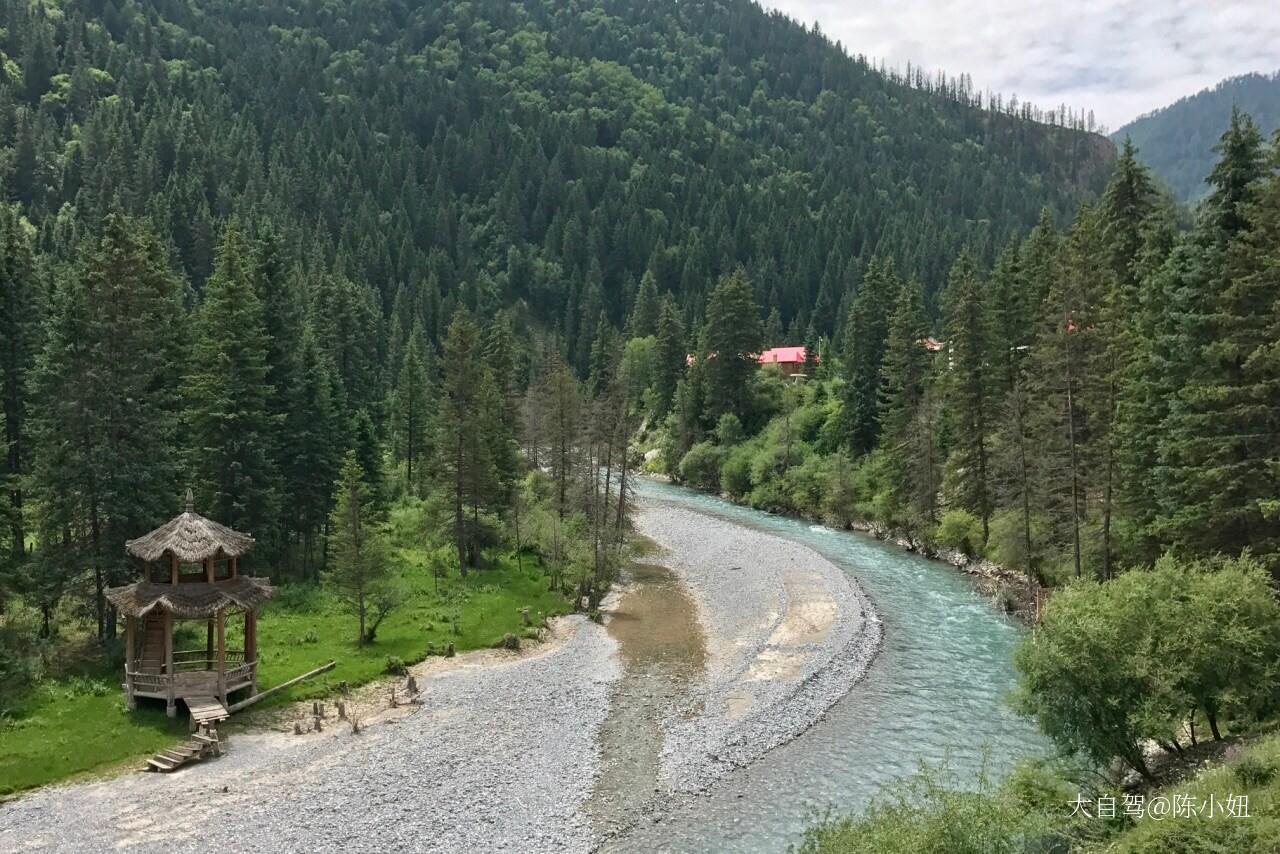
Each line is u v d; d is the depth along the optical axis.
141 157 129.00
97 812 23.73
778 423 86.25
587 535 55.19
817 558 57.75
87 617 36.72
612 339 125.19
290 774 26.38
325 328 75.12
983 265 152.62
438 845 22.31
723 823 23.83
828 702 32.91
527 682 35.53
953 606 46.38
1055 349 42.91
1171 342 32.47
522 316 158.12
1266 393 27.22
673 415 104.00
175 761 26.56
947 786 25.09
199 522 31.16
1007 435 50.50
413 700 33.06
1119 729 20.41
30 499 38.81
